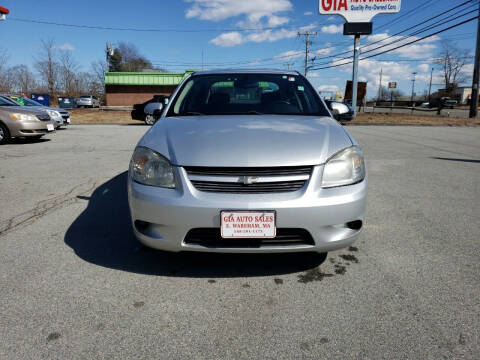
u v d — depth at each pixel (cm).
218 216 198
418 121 1870
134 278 223
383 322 180
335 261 248
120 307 193
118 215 342
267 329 175
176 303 197
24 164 601
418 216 344
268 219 197
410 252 263
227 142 219
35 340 166
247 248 204
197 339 168
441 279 223
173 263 244
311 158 209
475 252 263
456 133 1220
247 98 311
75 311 188
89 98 4200
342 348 162
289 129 239
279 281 221
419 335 170
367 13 1945
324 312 189
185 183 204
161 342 166
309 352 159
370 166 604
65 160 642
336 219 204
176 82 4275
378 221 330
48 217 335
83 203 379
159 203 204
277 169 204
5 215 341
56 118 1245
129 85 4281
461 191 440
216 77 345
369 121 1845
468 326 177
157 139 233
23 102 1211
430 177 519
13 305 193
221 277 225
